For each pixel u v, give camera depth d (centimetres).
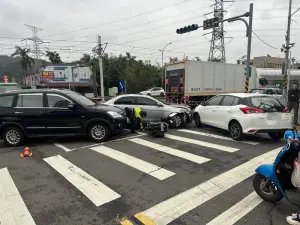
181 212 367
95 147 732
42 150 712
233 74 1875
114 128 798
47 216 361
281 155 356
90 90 5434
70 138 859
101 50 3088
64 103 782
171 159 614
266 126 742
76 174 521
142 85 4894
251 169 539
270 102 779
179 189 444
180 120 1038
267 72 2980
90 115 781
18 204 396
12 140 767
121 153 668
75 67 5322
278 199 379
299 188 358
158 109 1016
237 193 425
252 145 745
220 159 612
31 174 525
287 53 1842
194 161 598
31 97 782
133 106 1007
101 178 497
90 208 382
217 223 338
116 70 5331
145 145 752
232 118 808
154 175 511
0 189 454
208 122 960
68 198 414
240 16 1483
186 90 1609
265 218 347
